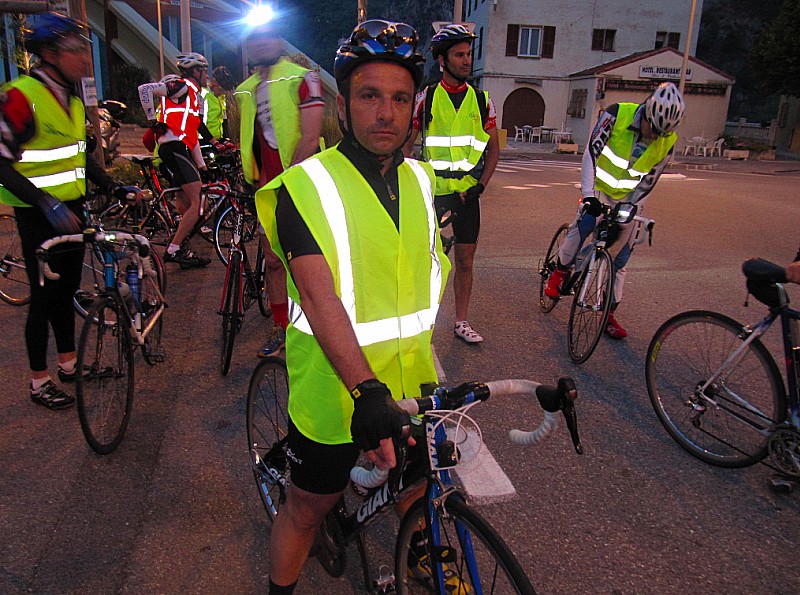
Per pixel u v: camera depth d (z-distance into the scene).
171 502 3.10
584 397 4.31
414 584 2.14
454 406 1.74
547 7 35.03
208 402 4.12
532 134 35.50
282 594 2.25
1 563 2.67
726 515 3.11
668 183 17.23
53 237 3.73
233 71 28.45
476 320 5.74
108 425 3.51
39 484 3.21
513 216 10.99
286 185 1.72
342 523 2.25
